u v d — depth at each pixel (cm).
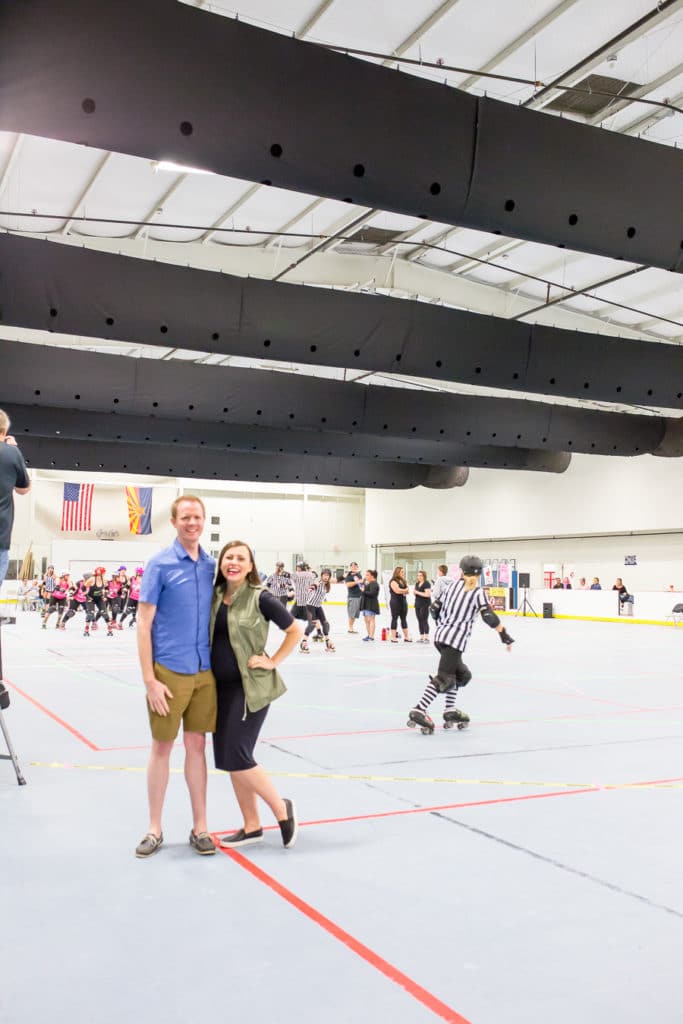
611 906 351
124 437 1911
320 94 701
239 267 1892
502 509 3538
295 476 2564
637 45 1205
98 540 3966
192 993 271
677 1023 257
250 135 678
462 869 394
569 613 3097
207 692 417
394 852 418
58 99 617
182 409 1619
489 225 809
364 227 1861
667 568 2938
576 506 3206
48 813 482
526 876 385
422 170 751
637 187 855
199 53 655
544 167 807
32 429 1820
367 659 1501
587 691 1072
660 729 788
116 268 1181
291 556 4197
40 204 1582
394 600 1917
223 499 4375
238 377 1662
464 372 1436
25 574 3447
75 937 314
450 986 278
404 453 2252
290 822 423
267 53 680
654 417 2191
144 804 502
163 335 1217
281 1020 255
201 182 1536
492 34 1194
